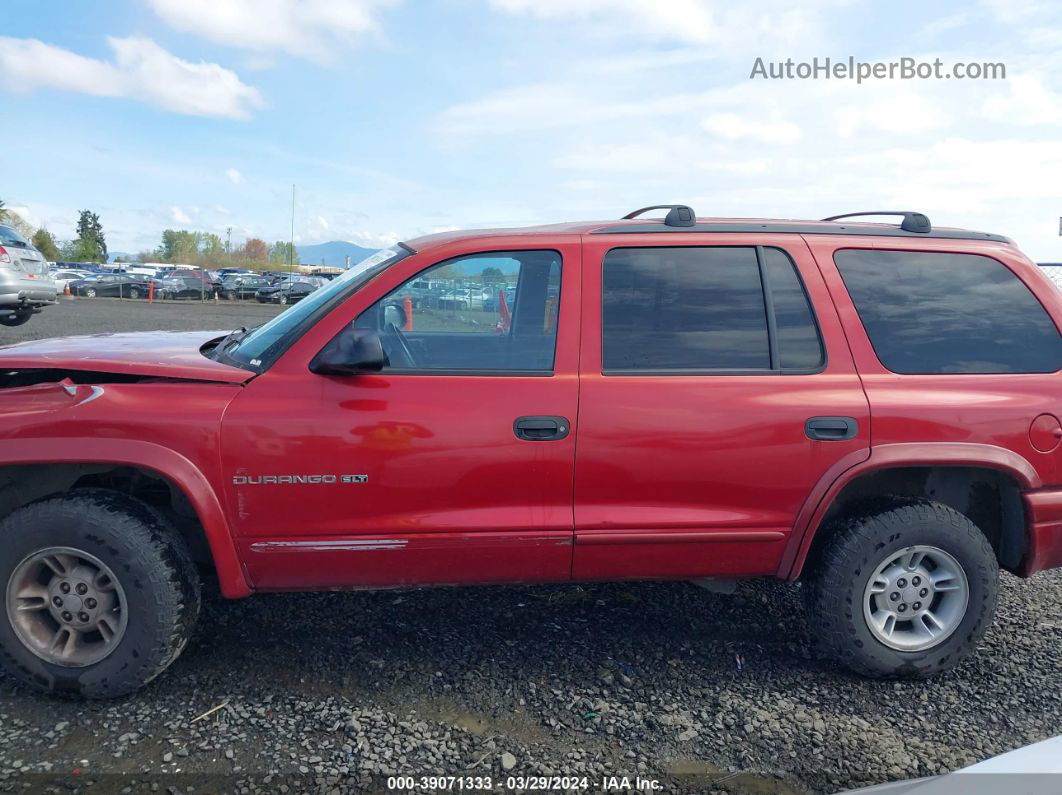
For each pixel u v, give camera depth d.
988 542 3.28
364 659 3.35
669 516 3.12
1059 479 3.28
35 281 12.37
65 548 2.86
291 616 3.74
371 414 2.96
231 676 3.18
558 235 3.24
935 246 3.43
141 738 2.76
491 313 3.17
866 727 2.95
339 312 3.08
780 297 3.27
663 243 3.26
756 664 3.42
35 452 2.83
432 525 3.02
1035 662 3.49
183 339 3.87
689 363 3.17
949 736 2.90
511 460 3.02
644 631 3.69
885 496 3.34
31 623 2.96
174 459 2.87
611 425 3.04
